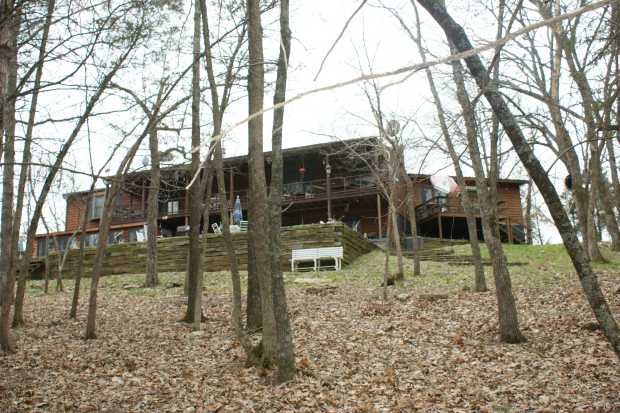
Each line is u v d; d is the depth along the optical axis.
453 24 3.90
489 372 7.97
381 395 7.17
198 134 11.87
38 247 35.00
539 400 6.64
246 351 8.62
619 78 8.45
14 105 9.34
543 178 3.90
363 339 10.32
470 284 16.05
